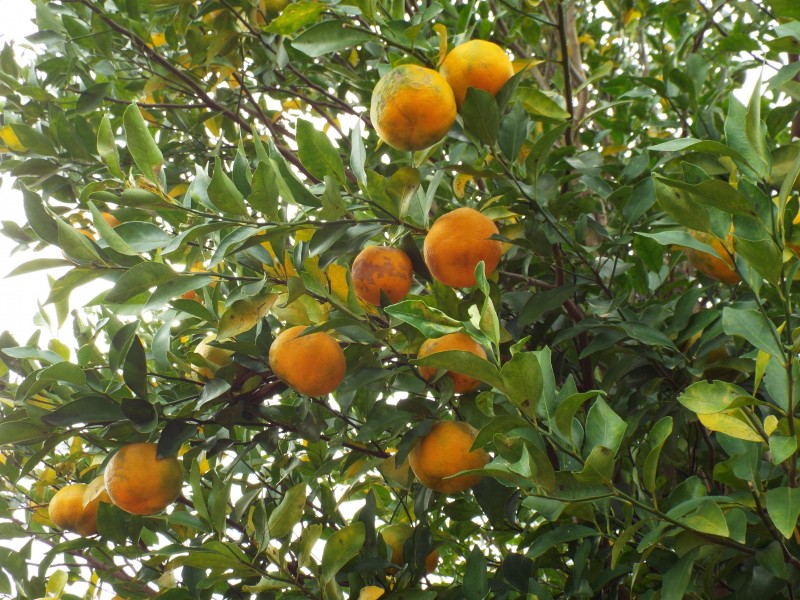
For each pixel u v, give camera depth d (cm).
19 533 169
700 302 176
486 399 134
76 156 176
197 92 180
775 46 134
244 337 157
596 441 132
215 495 151
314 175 146
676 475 166
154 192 146
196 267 161
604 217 187
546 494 132
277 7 175
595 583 151
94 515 160
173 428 150
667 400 162
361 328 152
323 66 184
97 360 160
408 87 144
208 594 157
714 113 172
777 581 141
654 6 206
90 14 184
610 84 184
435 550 167
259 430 172
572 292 159
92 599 179
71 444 176
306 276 150
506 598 156
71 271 147
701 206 129
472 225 147
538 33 183
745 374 156
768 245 124
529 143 168
